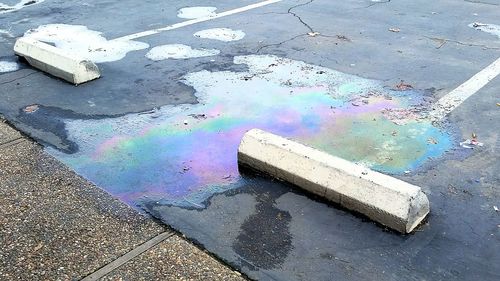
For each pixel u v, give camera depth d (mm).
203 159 3664
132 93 4750
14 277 2590
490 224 2877
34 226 2977
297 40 5906
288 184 3273
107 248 2797
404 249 2721
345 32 6102
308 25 6414
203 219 3025
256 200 3168
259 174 3416
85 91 4836
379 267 2611
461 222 2900
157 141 3928
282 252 2736
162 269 2635
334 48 5609
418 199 2814
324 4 7305
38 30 6586
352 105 4348
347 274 2576
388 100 4406
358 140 3816
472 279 2512
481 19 6355
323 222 2943
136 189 3344
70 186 3379
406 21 6414
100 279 2572
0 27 6797
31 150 3840
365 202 2898
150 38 6160
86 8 7574
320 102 4430
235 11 7160
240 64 5293
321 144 3785
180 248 2791
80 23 6844
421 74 4875
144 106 4496
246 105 4438
